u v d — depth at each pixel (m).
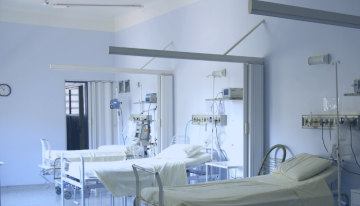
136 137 6.57
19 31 7.24
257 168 4.50
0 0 6.80
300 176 3.49
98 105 8.11
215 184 3.52
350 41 3.65
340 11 3.75
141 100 7.30
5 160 7.04
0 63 7.04
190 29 5.97
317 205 3.31
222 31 5.30
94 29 8.05
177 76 6.29
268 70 4.59
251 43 4.83
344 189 3.69
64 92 7.68
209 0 5.56
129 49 3.71
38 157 7.34
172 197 2.92
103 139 8.12
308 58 4.01
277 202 3.11
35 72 7.37
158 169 4.51
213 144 5.44
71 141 8.79
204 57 4.18
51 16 7.57
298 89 4.19
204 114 5.62
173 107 6.38
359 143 3.55
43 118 7.41
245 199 2.98
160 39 6.76
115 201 5.45
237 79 4.99
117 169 4.25
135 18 7.55
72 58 7.78
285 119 4.35
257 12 2.62
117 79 8.25
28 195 6.23
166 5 6.58
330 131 3.80
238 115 4.98
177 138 6.25
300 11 2.75
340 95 3.73
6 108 7.07
